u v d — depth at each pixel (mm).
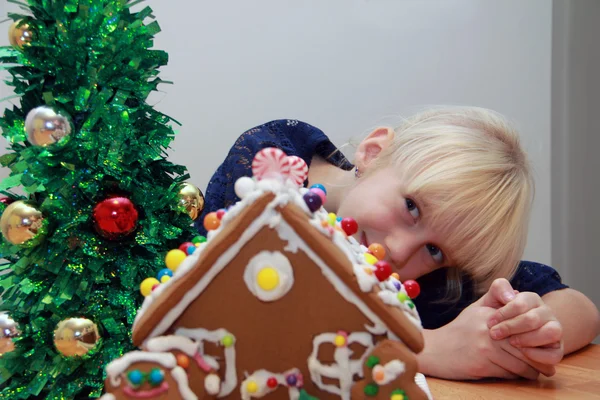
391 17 1578
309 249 507
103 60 747
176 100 1453
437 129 963
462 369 774
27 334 696
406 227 916
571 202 1773
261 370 522
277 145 1093
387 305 511
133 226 720
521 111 1674
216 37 1470
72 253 719
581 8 1744
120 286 741
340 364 512
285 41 1514
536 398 692
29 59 718
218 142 1479
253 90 1498
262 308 514
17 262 717
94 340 678
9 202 792
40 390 674
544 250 1714
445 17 1609
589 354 939
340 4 1542
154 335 515
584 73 1756
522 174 976
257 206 501
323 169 1191
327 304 513
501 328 752
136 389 500
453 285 1058
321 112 1547
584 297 993
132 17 813
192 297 508
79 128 743
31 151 717
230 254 505
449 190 877
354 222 618
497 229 913
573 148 1768
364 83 1569
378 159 996
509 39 1647
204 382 512
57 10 723
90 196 735
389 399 503
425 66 1606
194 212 810
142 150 766
